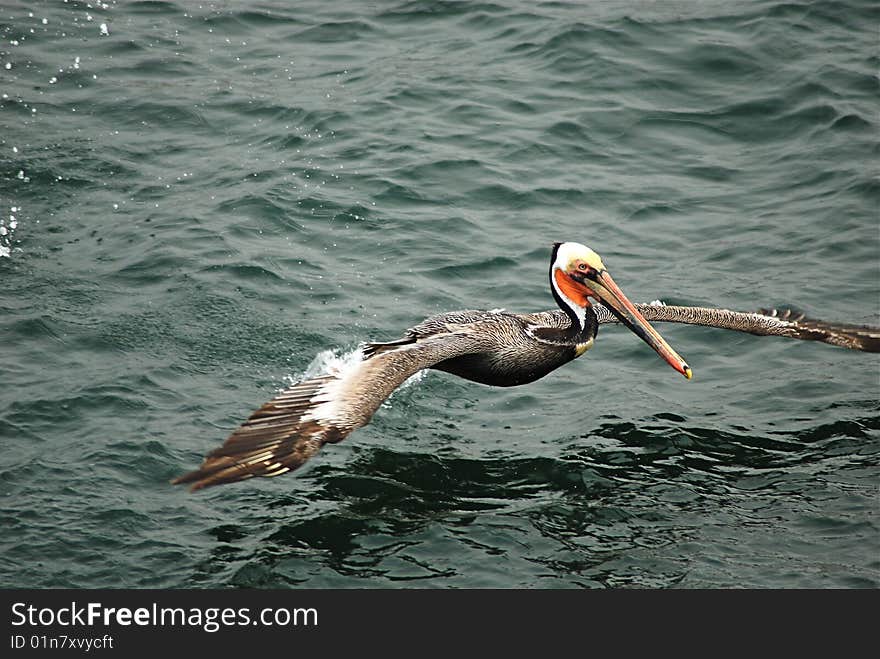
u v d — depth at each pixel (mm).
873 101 21562
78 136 20047
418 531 11820
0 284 15977
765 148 20719
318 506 12164
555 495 12539
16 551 11156
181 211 18125
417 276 16828
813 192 19406
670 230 18484
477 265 17188
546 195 19125
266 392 14141
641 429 13859
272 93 21719
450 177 19375
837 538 11836
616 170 19953
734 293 16812
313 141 20250
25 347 14586
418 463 13047
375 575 11180
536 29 23922
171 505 11992
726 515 12258
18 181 18641
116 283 16188
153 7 24750
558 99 21734
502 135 20562
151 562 11195
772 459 13305
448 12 24734
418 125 20781
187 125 20641
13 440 12758
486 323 13453
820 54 22938
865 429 13891
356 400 10688
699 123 21312
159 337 15023
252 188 18781
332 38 23828
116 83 21781
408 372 11547
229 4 25000
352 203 18516
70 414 13305
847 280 17125
